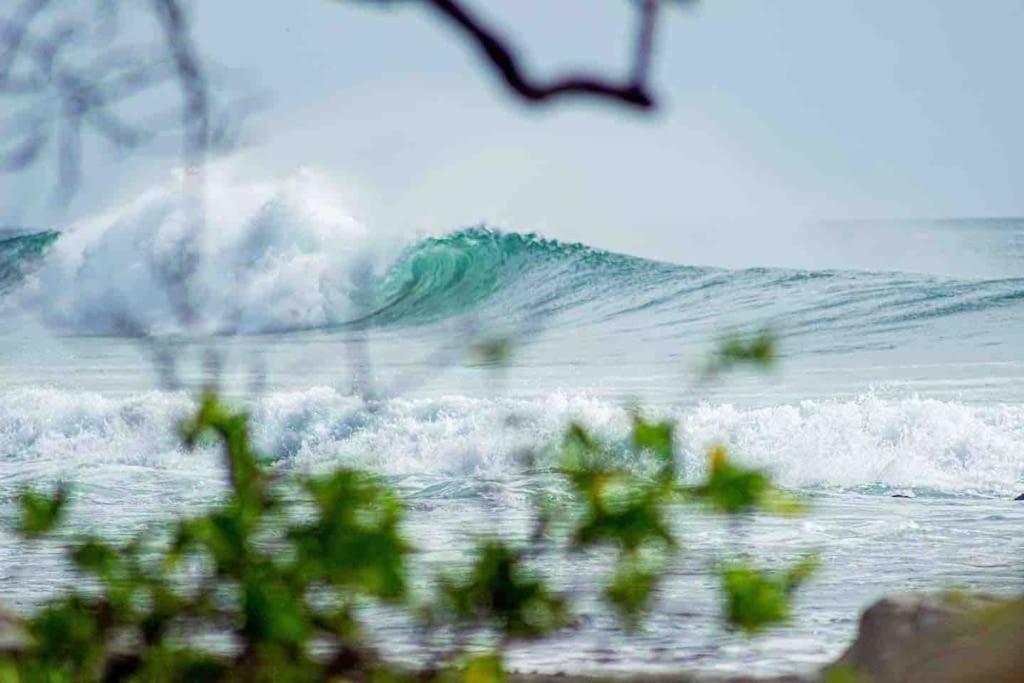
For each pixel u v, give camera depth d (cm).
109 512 5478
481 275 14125
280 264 13725
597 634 2936
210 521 805
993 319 12750
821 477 6419
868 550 4322
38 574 3703
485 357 894
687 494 783
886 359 11600
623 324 13700
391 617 2931
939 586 3722
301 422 7825
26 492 931
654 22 586
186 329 870
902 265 17188
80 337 13762
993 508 5391
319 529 772
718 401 9312
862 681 1762
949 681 1756
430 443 7106
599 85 584
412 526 4741
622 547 791
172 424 848
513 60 581
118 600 874
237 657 869
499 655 840
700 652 2816
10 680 876
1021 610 1767
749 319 13275
